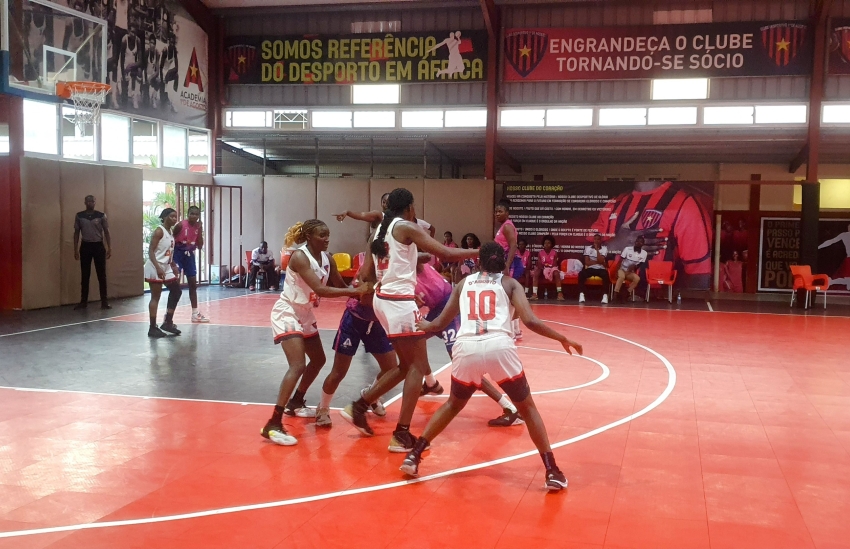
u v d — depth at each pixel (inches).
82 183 569.0
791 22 658.8
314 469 191.0
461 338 181.5
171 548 142.1
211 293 663.8
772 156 762.8
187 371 317.7
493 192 713.0
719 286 789.2
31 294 527.2
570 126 705.6
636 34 687.7
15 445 208.7
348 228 741.9
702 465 197.8
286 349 220.1
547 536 149.7
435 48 726.5
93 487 175.6
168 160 708.0
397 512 161.6
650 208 684.1
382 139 756.0
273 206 754.2
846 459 204.7
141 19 657.0
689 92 683.4
